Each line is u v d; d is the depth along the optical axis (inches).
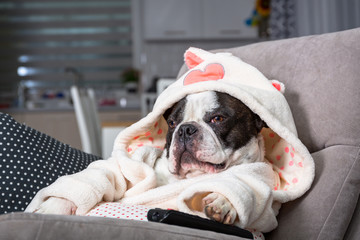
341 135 47.0
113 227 29.6
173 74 223.6
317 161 48.1
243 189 39.6
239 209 38.1
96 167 50.8
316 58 51.7
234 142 50.1
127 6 231.3
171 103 52.1
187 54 57.3
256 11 206.1
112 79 233.6
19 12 229.1
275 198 45.1
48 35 230.8
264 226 44.0
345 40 49.6
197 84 50.5
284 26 156.7
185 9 215.5
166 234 30.0
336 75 48.7
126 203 48.3
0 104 211.2
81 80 223.3
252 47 61.4
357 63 47.5
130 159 50.2
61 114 197.2
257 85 50.4
